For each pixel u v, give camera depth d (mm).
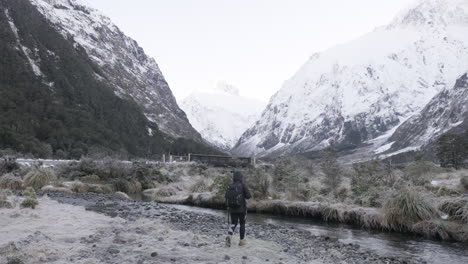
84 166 32250
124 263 7242
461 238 11805
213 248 8828
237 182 9477
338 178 23734
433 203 13688
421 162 29438
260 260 8016
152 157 80125
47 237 9070
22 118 64188
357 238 12422
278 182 23047
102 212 15000
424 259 9617
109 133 81812
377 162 25688
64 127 70625
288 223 15789
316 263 8078
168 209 17766
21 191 20406
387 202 14219
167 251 8297
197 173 45000
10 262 6789
